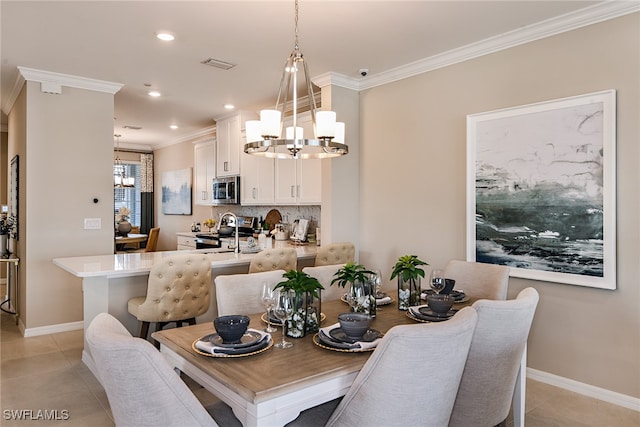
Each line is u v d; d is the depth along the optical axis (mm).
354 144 4520
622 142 2760
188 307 3068
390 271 4242
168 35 3303
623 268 2766
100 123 4594
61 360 3590
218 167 6418
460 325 1420
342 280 2266
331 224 4336
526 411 2727
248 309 2379
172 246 8547
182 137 7996
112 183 4695
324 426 1635
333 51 3639
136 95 5062
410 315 2250
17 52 3674
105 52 3670
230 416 1708
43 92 4250
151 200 9148
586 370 2945
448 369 1421
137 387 1234
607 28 2824
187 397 1308
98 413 2691
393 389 1383
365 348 1704
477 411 1813
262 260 3479
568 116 2980
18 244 4719
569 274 2982
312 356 1660
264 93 4965
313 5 2809
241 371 1507
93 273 2982
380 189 4344
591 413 2695
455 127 3688
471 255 3535
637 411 2715
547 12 2910
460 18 3008
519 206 3242
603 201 2814
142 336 3062
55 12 2904
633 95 2715
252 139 2521
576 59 2967
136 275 3385
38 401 2848
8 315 5094
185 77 4359
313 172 4781
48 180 4305
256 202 5672
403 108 4113
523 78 3246
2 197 6754
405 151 4102
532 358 3227
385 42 3443
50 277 4336
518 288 3279
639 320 2709
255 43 3453
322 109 4395
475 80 3543
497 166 3371
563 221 3006
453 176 3705
